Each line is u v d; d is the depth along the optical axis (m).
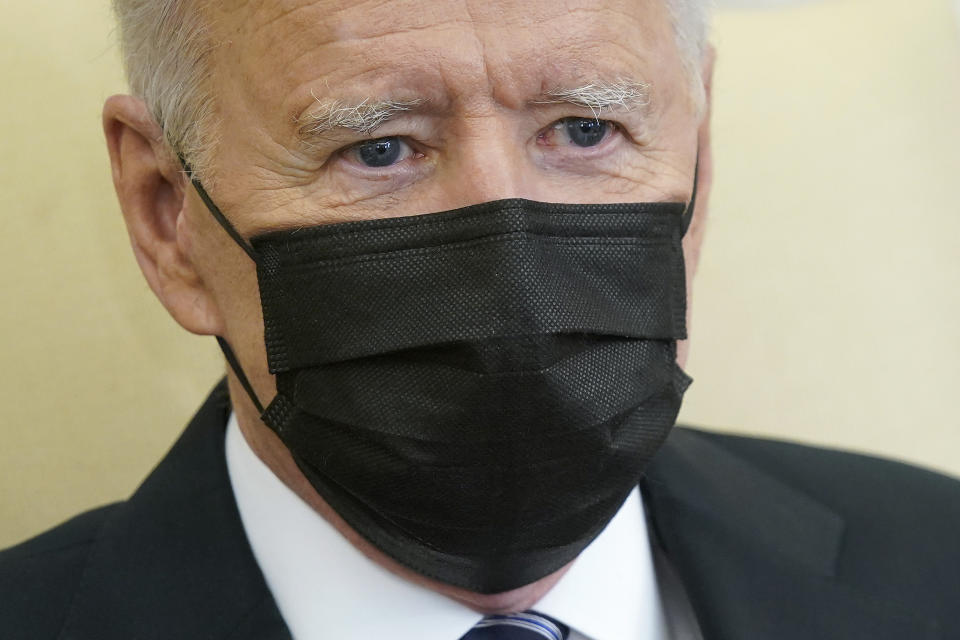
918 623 1.67
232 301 1.49
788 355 2.54
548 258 1.31
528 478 1.36
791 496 1.92
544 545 1.43
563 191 1.41
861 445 2.53
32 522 2.18
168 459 1.74
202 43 1.41
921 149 2.57
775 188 2.56
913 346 2.54
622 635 1.66
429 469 1.35
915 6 2.61
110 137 1.58
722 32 2.58
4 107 2.21
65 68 2.25
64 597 1.61
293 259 1.38
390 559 1.57
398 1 1.29
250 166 1.40
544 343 1.29
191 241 1.53
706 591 1.67
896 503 1.93
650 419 1.44
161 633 1.55
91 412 2.23
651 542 1.79
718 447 2.08
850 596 1.69
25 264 2.21
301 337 1.38
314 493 1.58
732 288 2.54
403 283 1.32
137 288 2.29
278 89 1.35
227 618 1.56
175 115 1.47
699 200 1.64
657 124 1.45
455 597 1.57
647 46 1.41
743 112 2.56
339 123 1.32
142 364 2.28
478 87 1.30
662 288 1.43
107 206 2.27
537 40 1.31
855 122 2.57
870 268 2.55
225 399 1.78
